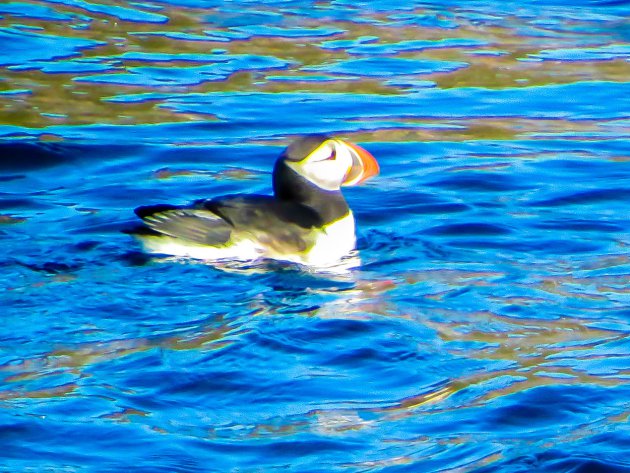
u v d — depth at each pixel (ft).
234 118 57.57
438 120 57.77
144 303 35.60
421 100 60.75
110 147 52.95
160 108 58.70
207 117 57.57
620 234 43.52
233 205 39.86
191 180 49.44
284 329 34.01
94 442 27.78
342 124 56.95
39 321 34.12
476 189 48.49
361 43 69.77
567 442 27.89
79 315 34.63
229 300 36.11
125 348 32.60
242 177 49.85
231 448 27.71
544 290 37.83
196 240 38.17
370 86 62.69
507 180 49.52
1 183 48.67
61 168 50.65
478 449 27.66
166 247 38.93
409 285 38.01
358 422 29.09
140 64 65.16
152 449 27.53
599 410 29.66
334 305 36.04
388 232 43.39
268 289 37.06
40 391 30.12
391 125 56.90
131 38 69.46
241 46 68.85
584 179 49.70
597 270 39.75
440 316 35.50
